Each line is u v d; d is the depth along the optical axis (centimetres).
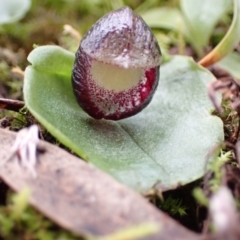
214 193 10
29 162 10
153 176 10
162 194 10
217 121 11
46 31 16
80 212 9
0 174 10
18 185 10
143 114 12
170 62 12
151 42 11
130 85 11
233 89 11
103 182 9
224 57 13
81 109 11
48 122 10
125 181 10
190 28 14
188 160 11
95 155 10
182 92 12
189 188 10
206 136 11
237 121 12
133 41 10
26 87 10
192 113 11
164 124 11
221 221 9
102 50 10
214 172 10
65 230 9
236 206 10
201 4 14
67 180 10
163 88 12
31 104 10
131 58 10
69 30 14
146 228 9
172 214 10
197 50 14
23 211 9
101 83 11
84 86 11
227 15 15
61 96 11
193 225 10
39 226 9
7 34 15
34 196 9
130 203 9
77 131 11
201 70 12
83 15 17
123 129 11
